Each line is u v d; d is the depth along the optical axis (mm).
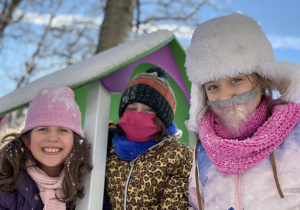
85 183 1612
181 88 2211
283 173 1123
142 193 1621
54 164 1582
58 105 1585
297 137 1149
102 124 1705
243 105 1214
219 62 1180
